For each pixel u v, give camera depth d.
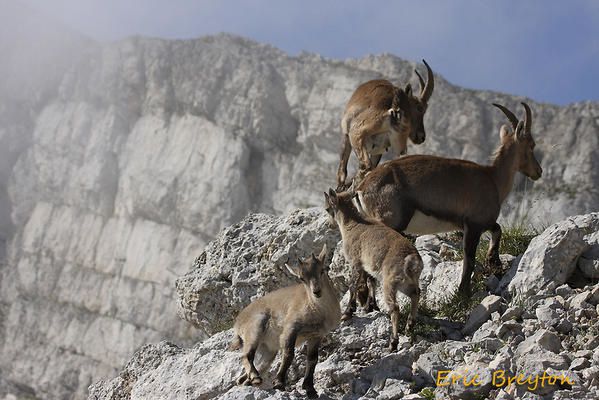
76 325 85.69
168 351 20.41
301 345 16.70
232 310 22.34
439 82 86.25
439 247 21.14
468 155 80.50
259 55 93.88
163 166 87.31
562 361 14.40
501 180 19.25
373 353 16.25
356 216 17.28
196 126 88.62
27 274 91.56
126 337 81.50
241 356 16.55
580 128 82.06
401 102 22.22
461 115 82.69
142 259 84.00
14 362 87.19
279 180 85.12
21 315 89.62
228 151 85.50
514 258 19.78
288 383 16.56
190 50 93.62
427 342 16.30
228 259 22.70
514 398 13.66
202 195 83.69
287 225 22.02
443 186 17.92
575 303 16.66
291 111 88.19
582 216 19.55
